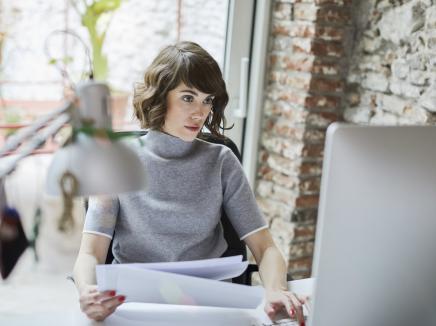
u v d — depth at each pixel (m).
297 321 1.41
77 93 0.99
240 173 1.80
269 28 2.71
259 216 1.79
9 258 1.01
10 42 2.38
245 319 1.41
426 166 0.99
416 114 2.29
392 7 2.36
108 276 1.32
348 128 0.94
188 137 1.68
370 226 0.99
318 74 2.55
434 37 2.19
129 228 1.68
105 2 2.46
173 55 1.64
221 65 2.74
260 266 1.69
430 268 1.05
